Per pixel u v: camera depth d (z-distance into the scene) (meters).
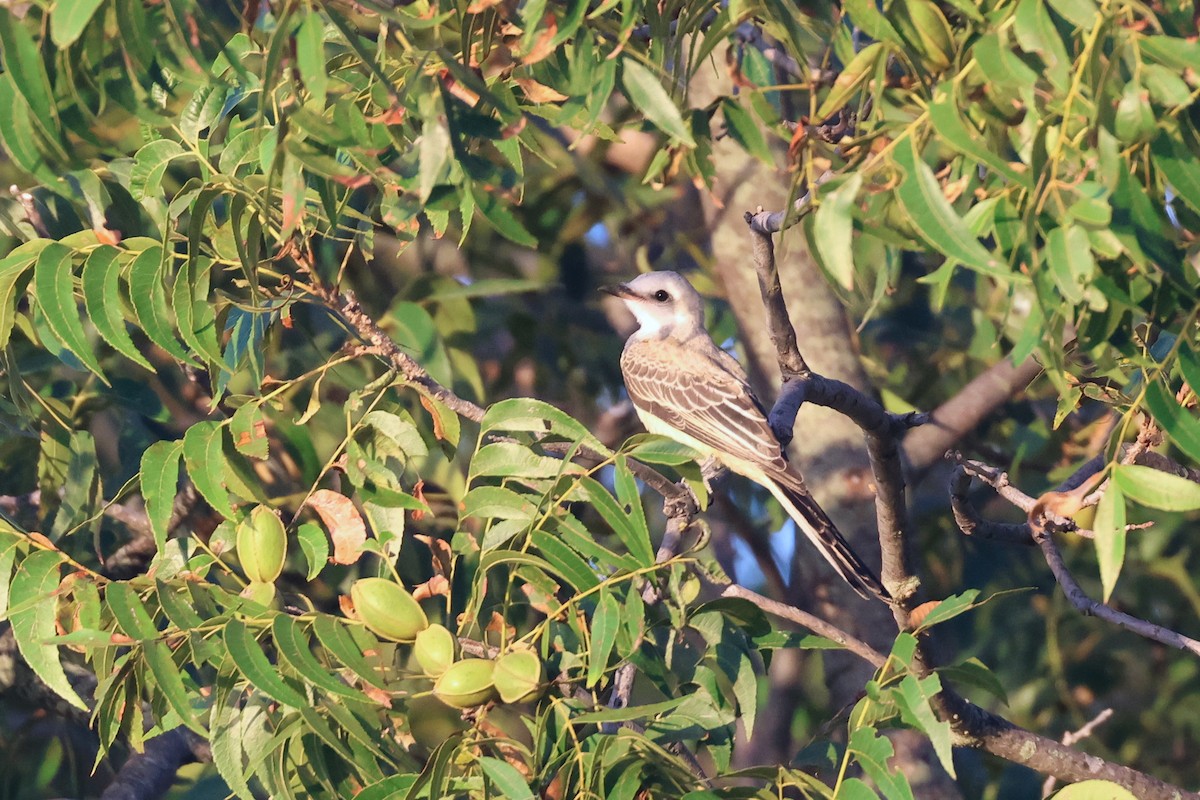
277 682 8.41
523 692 8.58
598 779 8.58
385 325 14.75
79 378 15.05
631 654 8.88
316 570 9.80
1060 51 7.14
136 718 9.45
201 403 17.38
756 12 9.33
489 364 20.09
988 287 18.25
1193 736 19.06
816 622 11.61
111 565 14.88
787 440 12.22
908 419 12.04
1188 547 18.81
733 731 9.73
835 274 7.51
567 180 19.31
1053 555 12.26
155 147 9.92
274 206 9.66
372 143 9.28
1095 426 18.09
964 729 11.96
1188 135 7.49
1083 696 19.30
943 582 19.48
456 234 19.05
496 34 9.02
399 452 10.66
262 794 13.98
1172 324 8.51
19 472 15.23
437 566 9.90
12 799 16.55
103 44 8.32
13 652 15.66
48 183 8.62
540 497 9.42
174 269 10.35
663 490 12.45
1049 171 7.23
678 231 21.19
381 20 9.05
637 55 8.54
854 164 8.19
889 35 7.88
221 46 8.16
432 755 8.45
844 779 8.34
